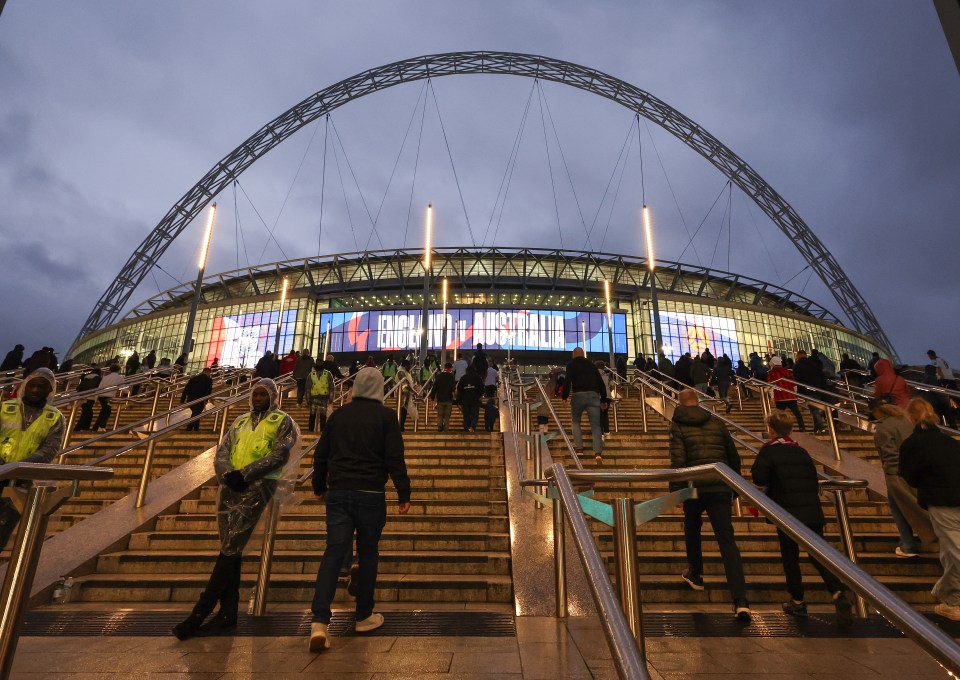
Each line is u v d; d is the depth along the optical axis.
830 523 6.64
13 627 2.41
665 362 21.92
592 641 3.79
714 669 3.29
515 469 8.38
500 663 3.34
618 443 10.79
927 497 4.54
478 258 58.44
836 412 12.99
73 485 2.76
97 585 5.10
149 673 3.15
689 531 5.19
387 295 56.72
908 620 1.59
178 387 16.39
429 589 5.11
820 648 3.72
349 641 3.84
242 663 3.35
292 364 19.00
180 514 6.97
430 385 18.53
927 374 16.14
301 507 7.05
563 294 56.75
